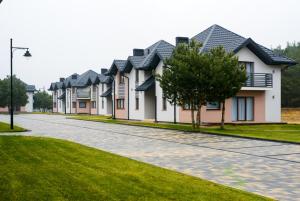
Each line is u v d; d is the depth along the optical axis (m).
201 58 24.84
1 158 11.16
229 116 32.44
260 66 33.81
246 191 8.23
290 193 8.12
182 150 15.33
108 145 17.03
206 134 23.27
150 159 12.86
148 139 19.94
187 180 8.70
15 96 80.75
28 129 26.73
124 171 9.57
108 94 55.31
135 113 43.00
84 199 6.75
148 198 6.88
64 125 32.66
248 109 33.44
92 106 68.94
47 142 15.38
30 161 10.75
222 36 34.12
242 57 33.03
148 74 40.44
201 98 25.33
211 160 12.70
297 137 20.11
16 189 7.34
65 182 8.03
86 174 8.97
